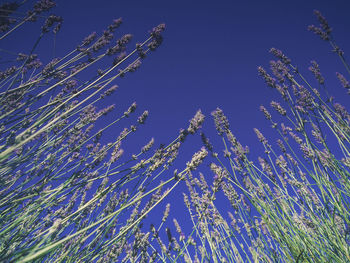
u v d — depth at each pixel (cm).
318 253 40
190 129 43
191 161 38
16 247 36
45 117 34
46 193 39
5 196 36
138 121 46
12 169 37
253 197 44
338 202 40
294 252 40
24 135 31
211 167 46
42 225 44
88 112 48
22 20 36
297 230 41
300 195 48
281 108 48
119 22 44
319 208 46
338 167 42
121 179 38
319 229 44
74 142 47
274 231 42
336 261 39
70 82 46
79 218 44
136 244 50
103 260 47
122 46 42
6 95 36
